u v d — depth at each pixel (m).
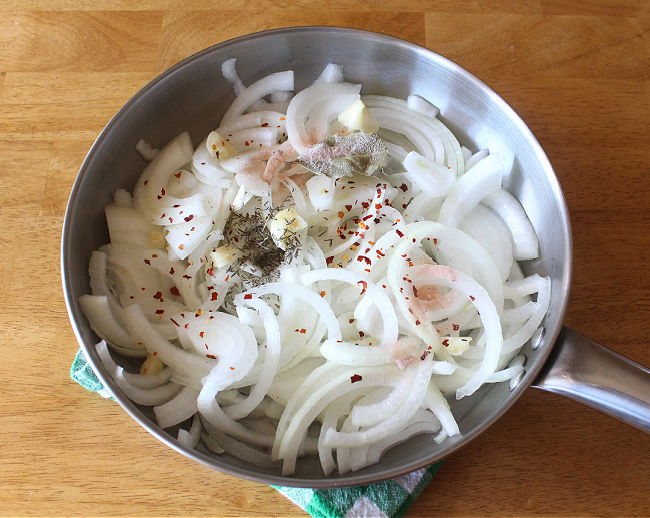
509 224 0.46
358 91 0.48
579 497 0.40
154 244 0.44
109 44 0.51
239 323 0.41
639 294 0.45
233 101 0.47
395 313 0.41
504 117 0.43
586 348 0.35
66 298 0.36
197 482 0.40
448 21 0.52
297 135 0.46
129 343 0.41
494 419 0.34
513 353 0.42
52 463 0.40
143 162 0.46
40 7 0.52
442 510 0.40
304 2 0.52
